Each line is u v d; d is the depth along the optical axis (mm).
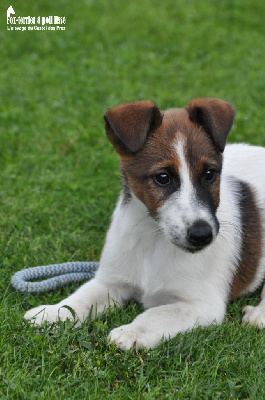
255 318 4746
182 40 13188
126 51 12414
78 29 13508
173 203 4352
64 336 4340
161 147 4453
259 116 9172
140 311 5047
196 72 11445
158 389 3865
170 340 4336
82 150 8141
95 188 7223
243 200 5312
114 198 6867
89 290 4996
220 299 4863
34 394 3750
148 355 4227
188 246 4258
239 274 5164
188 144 4410
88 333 4512
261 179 5590
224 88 10578
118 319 4734
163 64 11867
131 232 4840
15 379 3891
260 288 5469
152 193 4473
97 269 5410
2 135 8484
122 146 4664
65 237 6141
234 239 5047
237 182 5383
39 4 14625
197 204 4297
